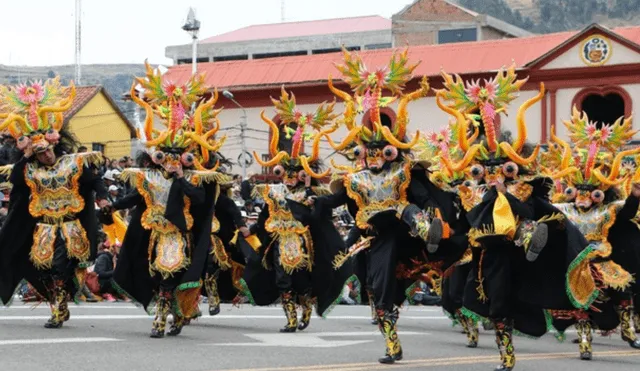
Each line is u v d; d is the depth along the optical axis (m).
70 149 13.29
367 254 11.43
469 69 43.12
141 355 10.59
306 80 45.19
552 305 10.74
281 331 14.20
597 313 13.74
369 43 66.06
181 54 69.12
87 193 13.16
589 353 12.36
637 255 14.59
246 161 41.59
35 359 9.93
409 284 11.66
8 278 13.23
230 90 45.72
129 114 47.84
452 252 11.28
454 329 16.16
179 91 13.23
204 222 13.07
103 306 16.80
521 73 43.31
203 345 11.78
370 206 11.41
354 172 11.93
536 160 11.28
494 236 10.46
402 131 11.63
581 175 14.32
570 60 42.97
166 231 12.88
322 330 14.72
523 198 10.80
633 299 14.95
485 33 60.41
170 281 12.72
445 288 14.18
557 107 43.19
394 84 12.15
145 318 14.73
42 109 12.84
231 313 17.20
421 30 60.69
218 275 15.95
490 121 11.10
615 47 42.59
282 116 15.19
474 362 11.47
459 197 11.75
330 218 14.87
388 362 10.88
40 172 12.91
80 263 13.09
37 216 12.93
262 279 15.05
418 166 11.45
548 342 14.90
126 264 13.10
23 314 14.43
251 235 14.95
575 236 10.66
